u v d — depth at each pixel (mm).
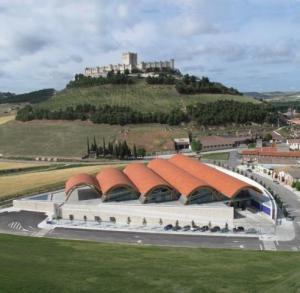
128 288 43188
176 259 58938
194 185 90188
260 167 140500
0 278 43875
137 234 80875
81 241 75125
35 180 133500
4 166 173375
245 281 46125
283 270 51969
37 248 63688
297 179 117188
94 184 100562
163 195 94500
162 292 42281
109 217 90562
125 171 118188
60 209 93938
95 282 44750
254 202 93812
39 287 41875
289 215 89438
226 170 130500
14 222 92562
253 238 75438
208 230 80688
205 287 43750
